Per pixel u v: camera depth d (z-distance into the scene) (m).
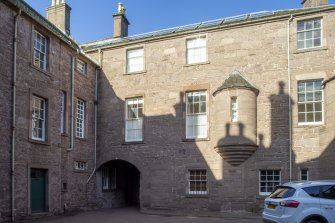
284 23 19.28
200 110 20.39
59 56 19.25
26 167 16.11
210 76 20.27
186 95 20.75
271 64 19.20
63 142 19.34
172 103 20.92
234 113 18.92
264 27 19.58
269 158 18.61
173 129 20.69
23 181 15.87
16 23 15.98
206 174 19.70
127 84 22.22
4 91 15.11
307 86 18.61
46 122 17.83
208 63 20.39
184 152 20.27
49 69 18.22
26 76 16.48
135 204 25.70
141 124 21.69
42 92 17.53
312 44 18.81
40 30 17.75
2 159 14.74
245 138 18.44
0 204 14.48
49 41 18.41
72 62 20.52
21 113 16.03
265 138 18.80
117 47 22.77
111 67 22.81
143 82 21.81
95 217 17.28
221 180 19.23
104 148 22.27
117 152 21.89
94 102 22.73
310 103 18.42
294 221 10.54
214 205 19.20
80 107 21.55
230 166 19.09
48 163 17.64
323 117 17.98
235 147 18.44
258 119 19.03
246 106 18.67
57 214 18.11
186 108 20.64
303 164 18.06
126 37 25.23
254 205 18.52
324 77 18.17
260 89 19.22
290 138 18.41
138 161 21.27
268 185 18.72
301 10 19.23
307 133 18.20
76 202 20.19
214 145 19.55
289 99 18.67
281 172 18.36
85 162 21.45
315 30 18.81
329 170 16.77
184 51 21.05
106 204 23.02
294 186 11.11
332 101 16.80
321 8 18.58
